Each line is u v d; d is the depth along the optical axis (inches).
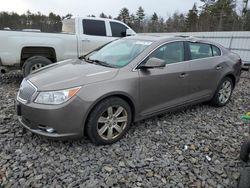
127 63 131.6
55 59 249.6
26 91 118.8
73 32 269.6
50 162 107.4
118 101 122.3
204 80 167.0
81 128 113.1
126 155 115.3
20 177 97.2
